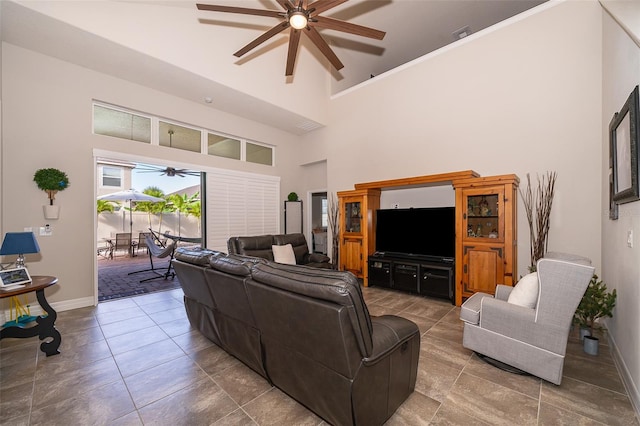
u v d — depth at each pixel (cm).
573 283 183
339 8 448
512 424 159
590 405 175
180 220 1026
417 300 395
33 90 336
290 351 164
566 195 336
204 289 230
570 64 335
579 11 330
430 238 418
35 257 338
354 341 132
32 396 186
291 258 470
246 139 579
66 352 246
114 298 407
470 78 414
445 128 439
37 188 338
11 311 303
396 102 500
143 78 405
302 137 675
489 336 220
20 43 321
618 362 216
